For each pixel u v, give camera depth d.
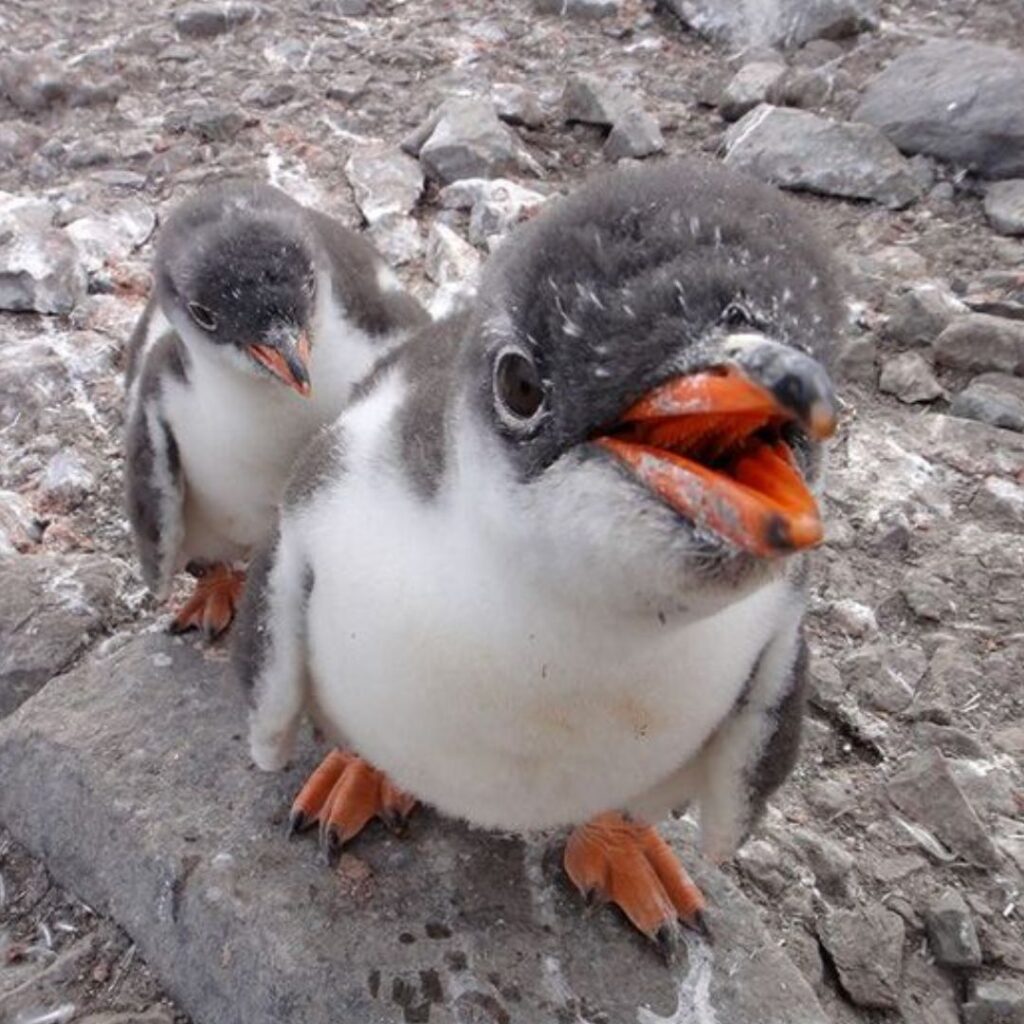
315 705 0.54
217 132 1.17
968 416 0.88
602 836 0.56
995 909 0.61
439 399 0.43
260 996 0.53
